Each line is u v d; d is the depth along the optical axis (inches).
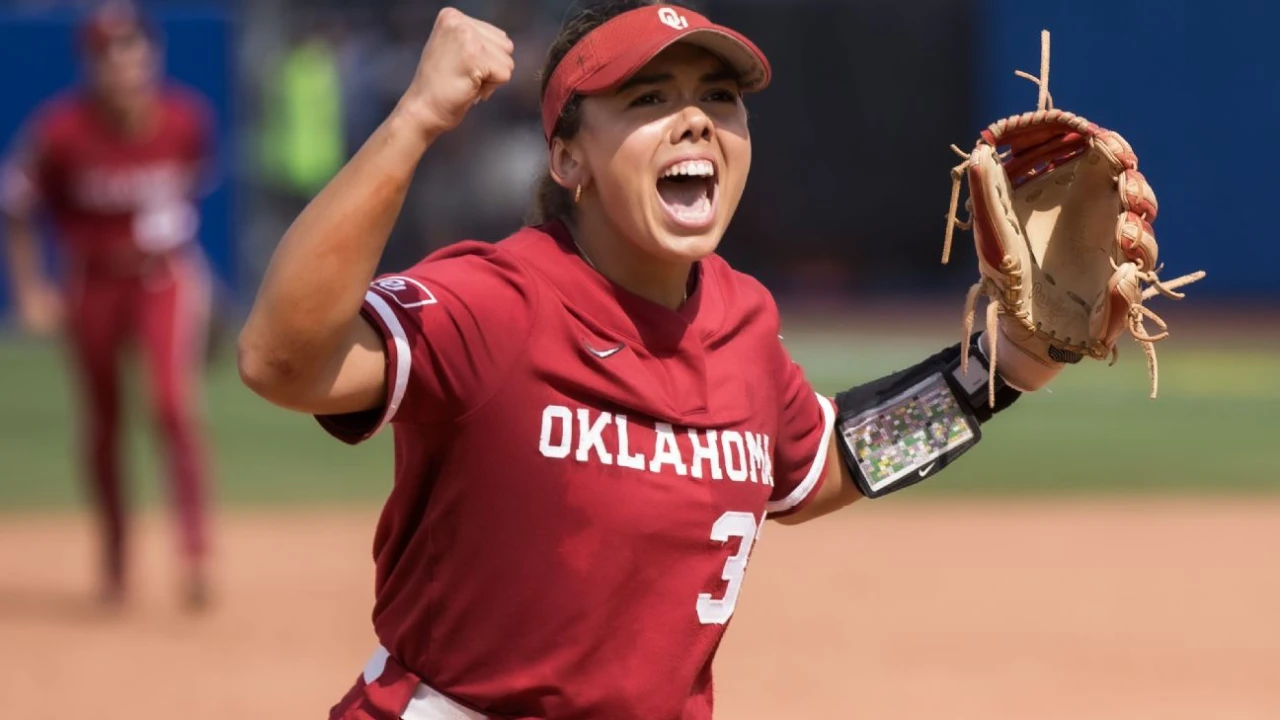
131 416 2027.6
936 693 977.5
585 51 446.9
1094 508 1589.6
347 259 409.1
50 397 2108.8
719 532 461.7
